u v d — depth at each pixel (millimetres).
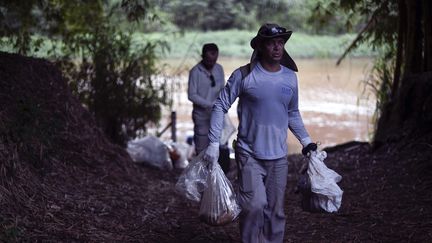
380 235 5383
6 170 5184
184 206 6453
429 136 7633
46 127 6477
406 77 8430
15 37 10789
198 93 7129
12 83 6684
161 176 8656
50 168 6074
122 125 10922
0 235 4418
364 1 9891
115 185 6656
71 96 7730
